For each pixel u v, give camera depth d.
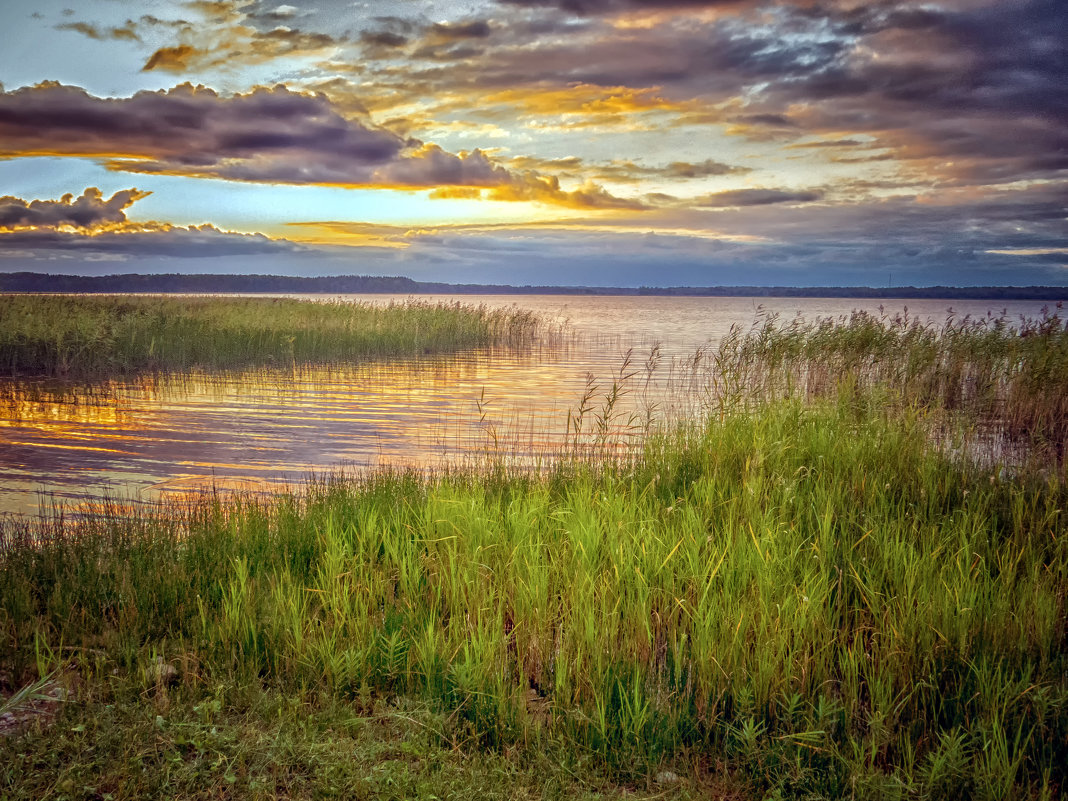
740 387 12.12
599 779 3.19
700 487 6.64
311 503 6.65
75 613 4.53
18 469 9.55
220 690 3.59
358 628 4.18
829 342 16.86
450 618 4.43
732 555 4.76
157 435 11.91
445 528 5.54
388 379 19.94
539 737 3.37
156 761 3.05
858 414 9.42
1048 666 3.86
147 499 7.98
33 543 5.87
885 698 3.57
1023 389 13.02
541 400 16.03
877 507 6.04
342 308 30.91
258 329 24.25
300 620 4.21
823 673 3.78
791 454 7.56
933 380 15.31
